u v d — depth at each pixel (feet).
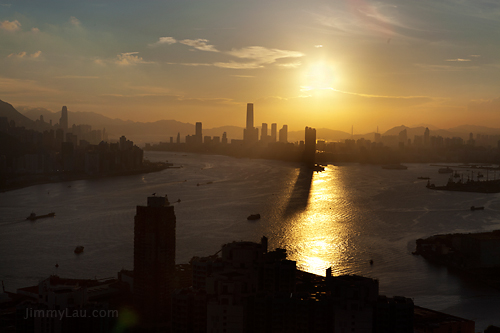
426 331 532.73
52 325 474.49
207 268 577.02
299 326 470.39
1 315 556.51
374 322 468.75
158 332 565.12
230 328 465.88
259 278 553.23
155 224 634.02
